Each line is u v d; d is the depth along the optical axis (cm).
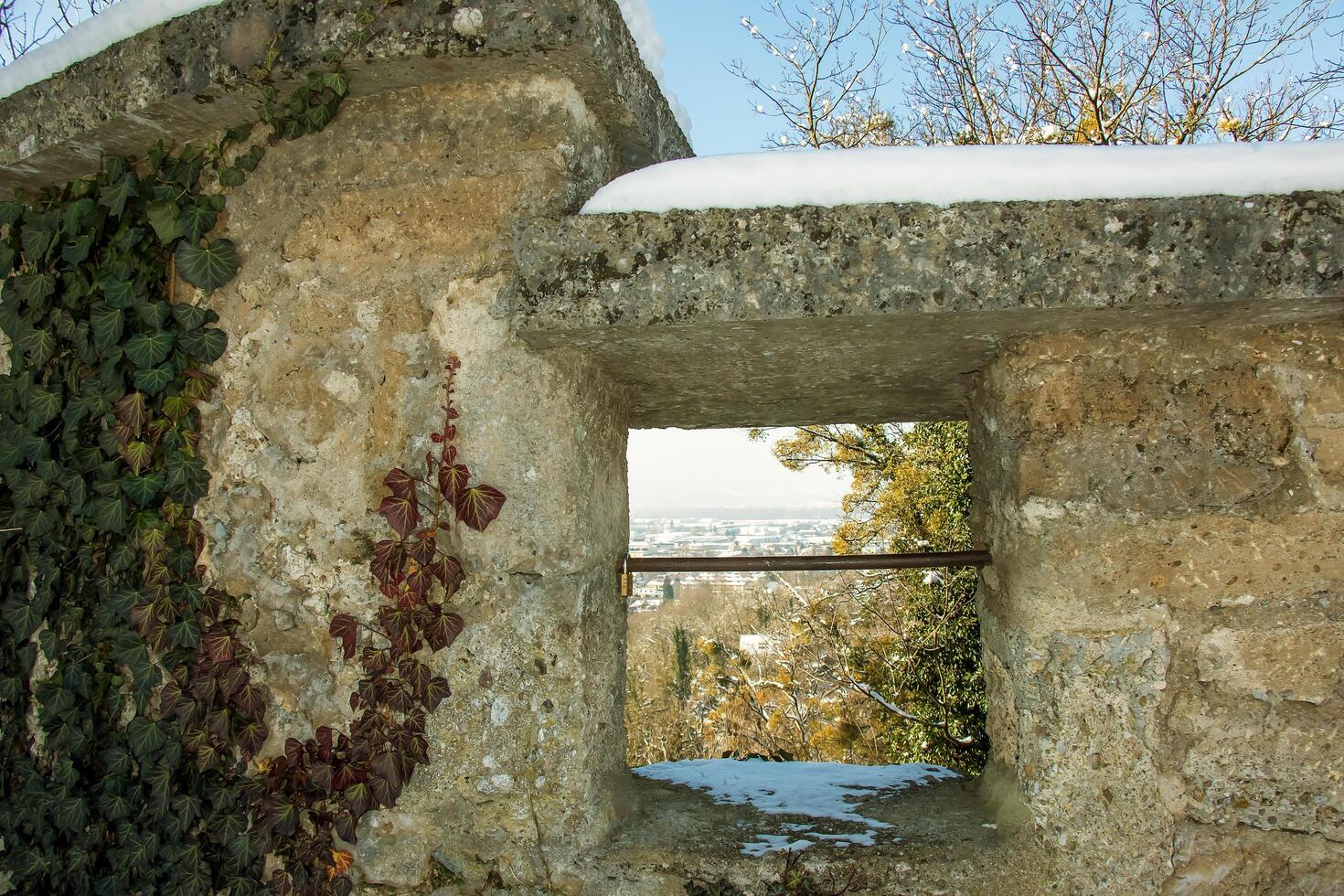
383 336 180
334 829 178
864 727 818
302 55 168
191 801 181
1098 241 152
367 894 179
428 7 163
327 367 182
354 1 165
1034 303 153
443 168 179
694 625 1516
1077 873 168
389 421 179
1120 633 170
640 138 200
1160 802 167
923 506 712
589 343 175
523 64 170
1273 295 149
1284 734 165
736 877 173
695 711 1377
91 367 194
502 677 176
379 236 181
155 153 192
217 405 188
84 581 192
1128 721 169
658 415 259
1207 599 168
